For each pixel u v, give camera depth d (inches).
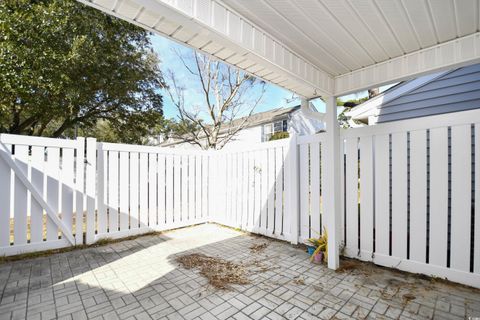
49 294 101.3
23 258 141.6
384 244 128.3
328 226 128.4
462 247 106.4
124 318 85.2
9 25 235.3
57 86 277.6
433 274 113.0
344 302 94.2
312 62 115.6
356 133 138.7
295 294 100.7
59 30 263.1
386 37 95.0
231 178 218.1
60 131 412.2
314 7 79.0
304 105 144.6
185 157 221.5
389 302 93.7
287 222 172.1
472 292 100.0
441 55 98.1
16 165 144.6
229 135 470.6
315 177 155.7
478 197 103.7
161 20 76.0
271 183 183.8
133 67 384.2
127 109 434.0
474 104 146.3
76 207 162.7
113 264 133.4
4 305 93.0
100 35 319.6
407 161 122.1
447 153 111.1
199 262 135.4
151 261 137.5
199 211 229.8
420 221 117.3
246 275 119.0
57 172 157.3
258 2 77.3
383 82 114.2
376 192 131.6
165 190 207.2
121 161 183.8
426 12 80.0
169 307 92.0
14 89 249.0
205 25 73.8
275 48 97.6
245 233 198.2
